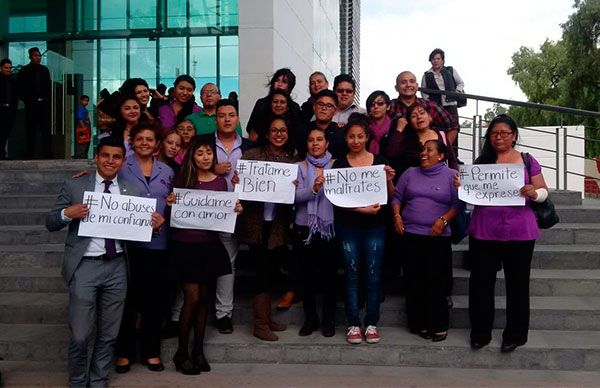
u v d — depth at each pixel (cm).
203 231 452
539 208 455
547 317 507
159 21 1349
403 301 533
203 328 462
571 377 445
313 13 1791
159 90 1012
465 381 438
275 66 1148
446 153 489
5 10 1408
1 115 1051
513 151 470
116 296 420
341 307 530
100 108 584
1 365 479
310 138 491
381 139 549
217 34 1334
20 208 775
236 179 475
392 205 493
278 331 512
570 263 595
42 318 540
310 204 486
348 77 605
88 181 420
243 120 1135
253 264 600
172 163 506
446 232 479
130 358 464
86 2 1379
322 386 431
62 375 457
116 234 412
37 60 1086
